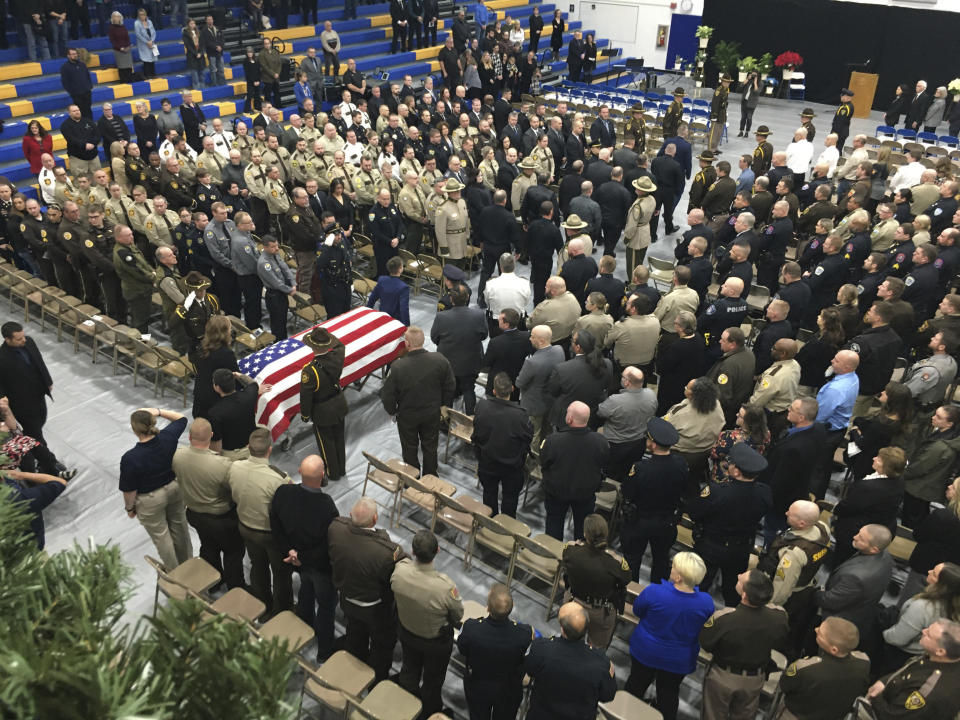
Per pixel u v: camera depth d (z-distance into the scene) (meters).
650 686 5.44
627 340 7.59
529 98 21.11
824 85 24.83
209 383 6.73
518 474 6.42
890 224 10.31
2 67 15.05
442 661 4.81
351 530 4.75
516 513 6.91
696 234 10.16
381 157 13.64
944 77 22.95
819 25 24.19
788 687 4.23
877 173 13.43
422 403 6.94
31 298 9.75
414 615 4.61
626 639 5.86
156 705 1.01
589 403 6.72
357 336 8.18
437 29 23.06
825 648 4.14
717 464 5.98
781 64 24.56
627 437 6.39
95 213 9.34
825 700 4.13
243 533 5.31
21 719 0.93
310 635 4.93
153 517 5.65
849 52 24.03
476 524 6.20
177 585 5.22
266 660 1.16
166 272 8.27
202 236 9.46
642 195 11.05
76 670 0.98
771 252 10.45
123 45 16.17
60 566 1.23
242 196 11.93
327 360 6.84
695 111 19.73
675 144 14.20
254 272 9.37
